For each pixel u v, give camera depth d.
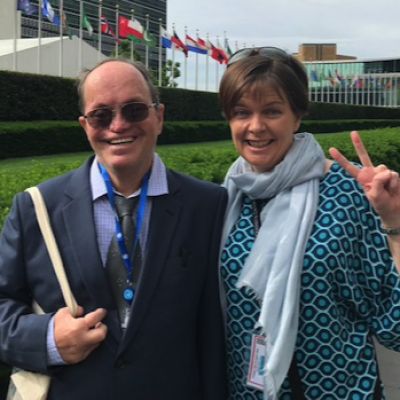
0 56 26.17
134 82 1.88
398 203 1.83
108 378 1.79
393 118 48.62
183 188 2.01
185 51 30.30
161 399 1.83
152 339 1.81
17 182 3.74
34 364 1.78
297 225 1.88
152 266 1.84
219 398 1.99
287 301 1.82
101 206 1.92
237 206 2.07
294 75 1.97
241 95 1.97
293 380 1.89
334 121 34.97
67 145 17.28
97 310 1.79
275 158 2.01
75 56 29.56
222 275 2.01
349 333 1.94
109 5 37.81
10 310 1.86
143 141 1.89
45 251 1.87
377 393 1.93
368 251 1.91
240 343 1.99
